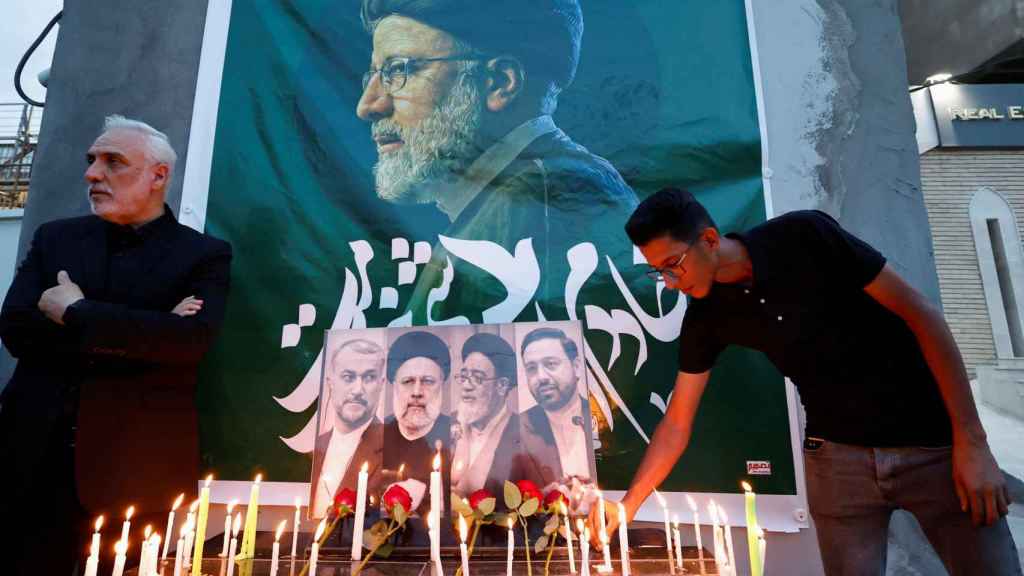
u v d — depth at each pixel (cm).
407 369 149
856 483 118
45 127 206
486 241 183
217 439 175
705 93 187
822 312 114
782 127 182
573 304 176
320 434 145
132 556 133
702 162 182
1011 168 700
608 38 194
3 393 137
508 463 137
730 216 177
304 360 179
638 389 168
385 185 191
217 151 197
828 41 186
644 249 116
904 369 112
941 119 712
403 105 196
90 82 209
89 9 216
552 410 142
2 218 393
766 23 190
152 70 208
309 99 199
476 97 194
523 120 191
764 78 186
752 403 162
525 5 198
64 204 199
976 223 696
